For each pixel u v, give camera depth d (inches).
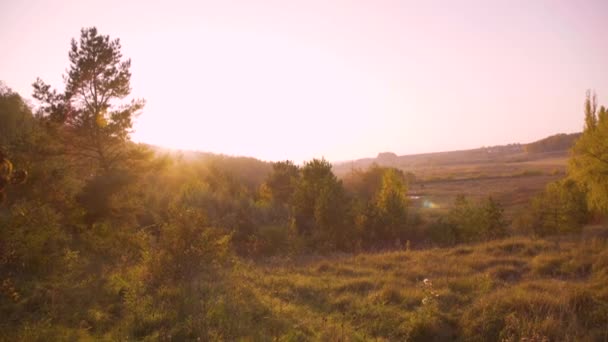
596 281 395.5
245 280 455.5
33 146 566.9
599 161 726.5
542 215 1041.5
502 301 339.0
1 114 759.1
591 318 305.0
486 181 4133.9
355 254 791.7
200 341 260.5
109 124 804.0
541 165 5974.4
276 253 757.3
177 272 398.3
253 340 270.1
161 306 325.1
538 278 445.1
